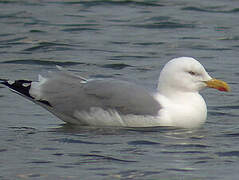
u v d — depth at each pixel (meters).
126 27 24.42
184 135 13.52
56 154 12.18
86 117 14.34
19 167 11.49
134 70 19.20
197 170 11.37
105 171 11.30
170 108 14.12
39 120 14.88
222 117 15.11
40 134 13.58
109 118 14.17
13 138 13.23
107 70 19.27
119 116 14.10
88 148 12.54
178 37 23.12
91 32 23.70
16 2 27.86
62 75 14.81
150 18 25.59
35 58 20.42
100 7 27.41
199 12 26.62
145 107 14.05
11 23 24.53
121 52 21.23
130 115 14.05
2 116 15.05
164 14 26.12
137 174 11.17
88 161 11.80
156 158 11.97
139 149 12.50
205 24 24.78
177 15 26.06
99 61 20.17
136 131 13.79
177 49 21.58
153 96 14.23
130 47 21.86
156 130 13.85
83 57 20.61
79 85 14.56
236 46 21.97
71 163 11.70
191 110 14.20
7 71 18.97
